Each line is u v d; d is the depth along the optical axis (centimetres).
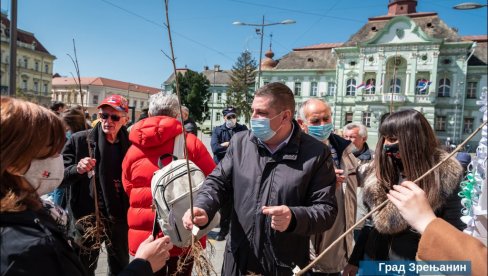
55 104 501
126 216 304
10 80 666
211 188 206
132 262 140
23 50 6222
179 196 225
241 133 223
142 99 8219
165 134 260
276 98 196
